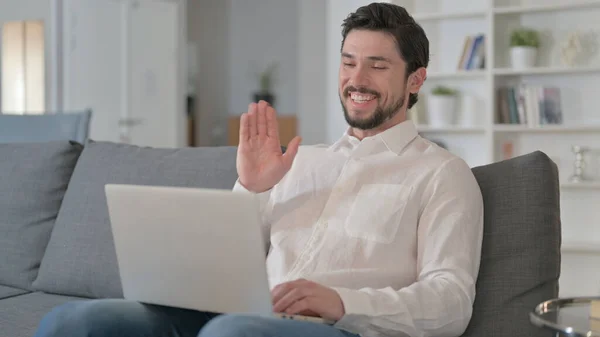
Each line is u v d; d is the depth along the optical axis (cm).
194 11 1002
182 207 145
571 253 471
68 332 147
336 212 178
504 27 499
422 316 152
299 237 181
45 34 697
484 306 171
